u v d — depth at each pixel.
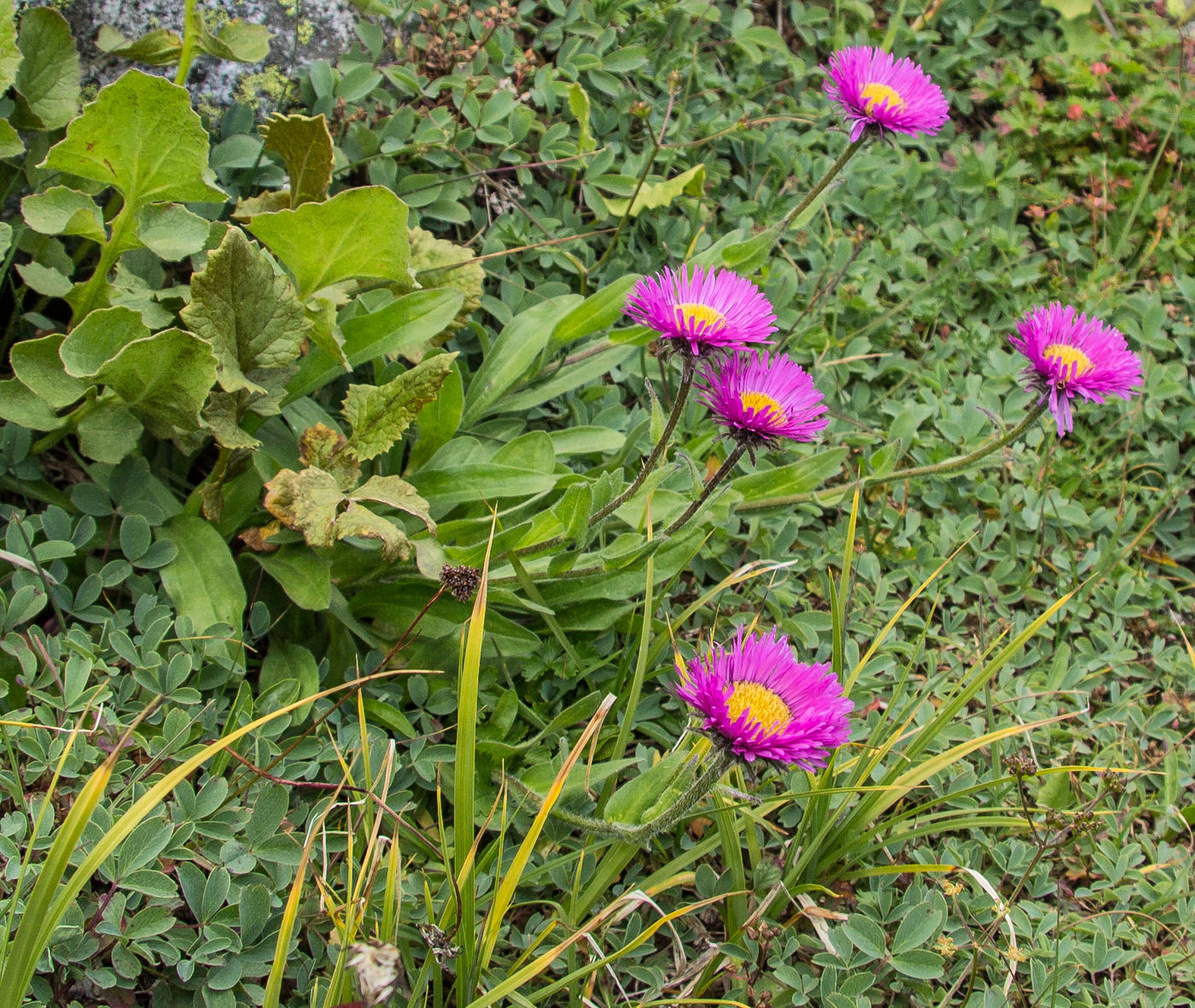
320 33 0.45
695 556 0.44
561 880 0.35
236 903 0.32
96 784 0.25
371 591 0.39
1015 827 0.40
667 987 0.34
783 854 0.38
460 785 0.31
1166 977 0.37
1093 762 0.43
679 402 0.35
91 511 0.37
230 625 0.36
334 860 0.34
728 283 0.35
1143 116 0.63
